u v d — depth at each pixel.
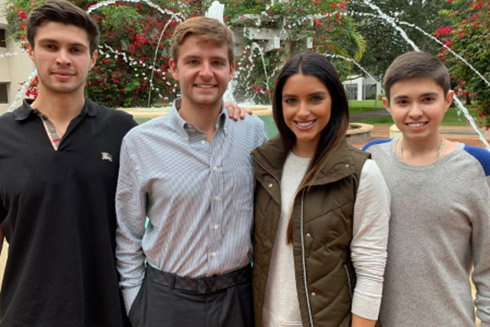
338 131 1.30
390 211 1.37
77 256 1.38
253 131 1.52
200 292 1.33
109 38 7.38
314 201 1.28
